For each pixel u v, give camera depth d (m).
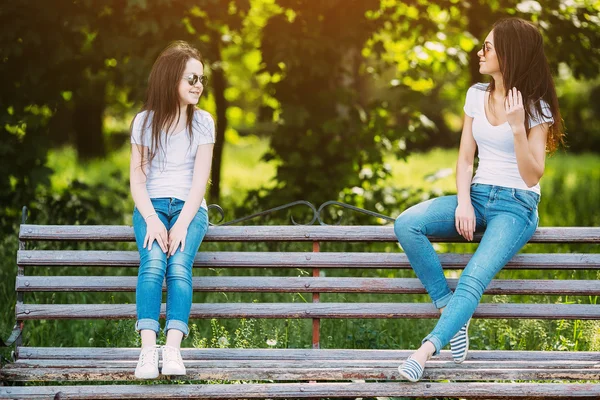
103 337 5.18
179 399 3.82
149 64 7.00
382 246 7.86
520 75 4.05
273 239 4.36
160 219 4.10
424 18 8.55
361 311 4.29
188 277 3.93
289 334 5.16
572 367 4.02
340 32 7.94
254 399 3.90
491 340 5.22
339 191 8.32
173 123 4.19
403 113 8.45
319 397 3.86
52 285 4.23
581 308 4.26
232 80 15.23
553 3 8.30
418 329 5.42
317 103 8.30
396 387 3.85
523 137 3.88
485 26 8.30
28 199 8.04
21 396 3.76
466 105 4.27
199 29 7.70
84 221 8.20
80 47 7.66
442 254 4.34
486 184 4.15
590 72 8.66
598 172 18.69
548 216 10.71
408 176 18.22
